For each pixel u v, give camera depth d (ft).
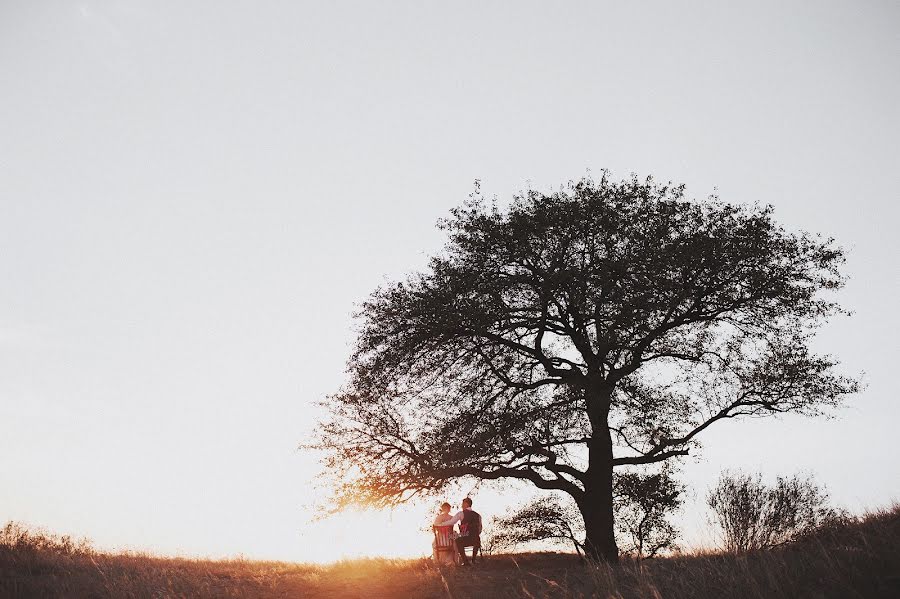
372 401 62.69
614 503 62.90
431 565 52.80
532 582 41.29
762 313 61.67
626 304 56.24
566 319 62.03
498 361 60.95
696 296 59.77
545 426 57.31
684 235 60.29
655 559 51.21
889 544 31.45
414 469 62.08
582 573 42.83
